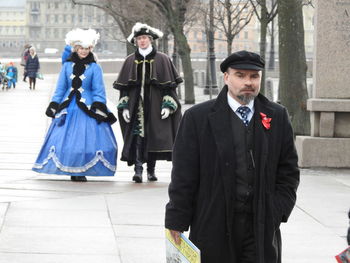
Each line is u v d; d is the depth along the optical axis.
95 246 11.26
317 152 19.36
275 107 7.44
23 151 22.66
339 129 19.47
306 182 17.34
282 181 7.45
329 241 11.85
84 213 13.46
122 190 15.95
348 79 19.23
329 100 19.19
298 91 23.53
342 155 19.36
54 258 10.58
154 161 17.39
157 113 16.72
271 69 85.56
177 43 45.78
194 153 7.33
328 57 19.22
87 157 16.67
